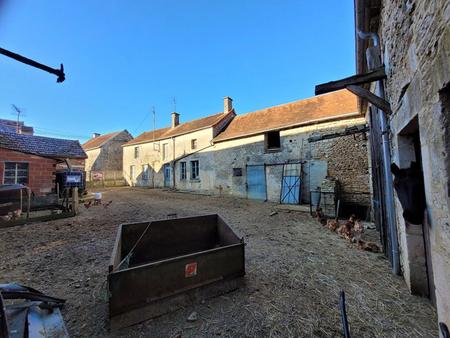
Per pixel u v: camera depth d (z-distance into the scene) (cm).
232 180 1329
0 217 688
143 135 2306
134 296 231
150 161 2016
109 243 503
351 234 517
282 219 746
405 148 273
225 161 1376
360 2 329
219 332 222
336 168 941
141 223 368
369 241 505
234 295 286
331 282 319
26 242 511
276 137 1230
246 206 1006
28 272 358
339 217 817
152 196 1397
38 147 1247
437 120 157
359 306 261
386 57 319
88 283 321
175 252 392
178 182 1712
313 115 1048
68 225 670
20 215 736
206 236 422
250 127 1310
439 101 152
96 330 225
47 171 1161
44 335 205
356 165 891
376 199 574
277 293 291
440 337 190
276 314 248
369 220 785
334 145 951
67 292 296
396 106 277
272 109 1388
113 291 222
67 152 1367
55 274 351
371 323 232
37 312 234
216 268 284
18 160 1084
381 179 436
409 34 210
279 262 391
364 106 765
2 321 170
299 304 267
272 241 513
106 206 1005
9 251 453
